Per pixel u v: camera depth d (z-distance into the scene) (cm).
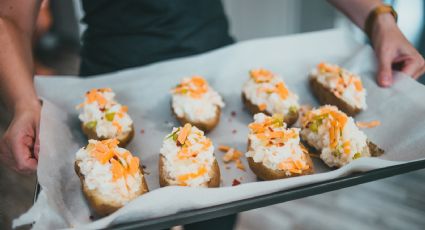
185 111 61
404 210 76
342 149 54
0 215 64
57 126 57
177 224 45
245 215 77
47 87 64
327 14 124
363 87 64
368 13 66
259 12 133
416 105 58
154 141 59
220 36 75
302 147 55
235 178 54
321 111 58
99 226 43
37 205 45
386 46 63
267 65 71
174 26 70
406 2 99
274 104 62
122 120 58
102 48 71
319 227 75
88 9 70
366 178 49
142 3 67
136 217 45
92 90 61
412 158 53
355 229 74
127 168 50
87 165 50
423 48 98
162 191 44
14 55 57
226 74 70
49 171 50
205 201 46
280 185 47
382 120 60
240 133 61
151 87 67
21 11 59
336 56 72
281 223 76
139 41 70
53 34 153
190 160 51
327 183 48
